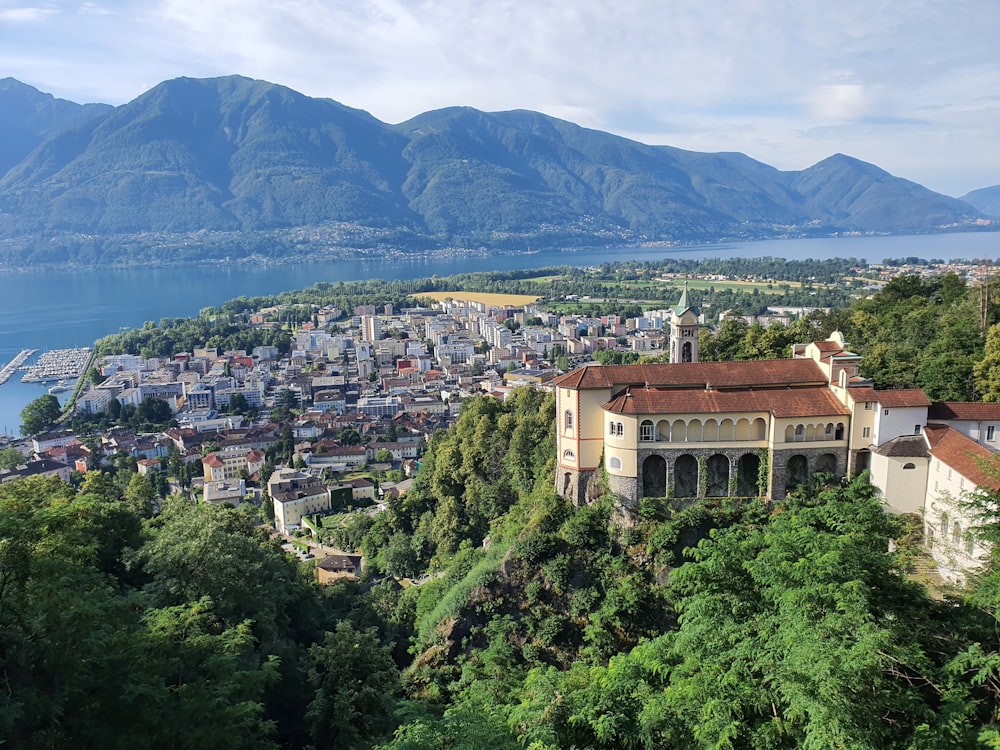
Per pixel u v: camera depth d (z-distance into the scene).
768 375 113.81
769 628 57.28
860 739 45.72
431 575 166.38
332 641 97.69
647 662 64.06
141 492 188.00
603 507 112.38
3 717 53.78
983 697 54.62
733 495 110.56
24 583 61.12
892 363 143.75
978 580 63.12
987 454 91.12
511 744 55.69
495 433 183.62
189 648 71.50
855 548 61.28
